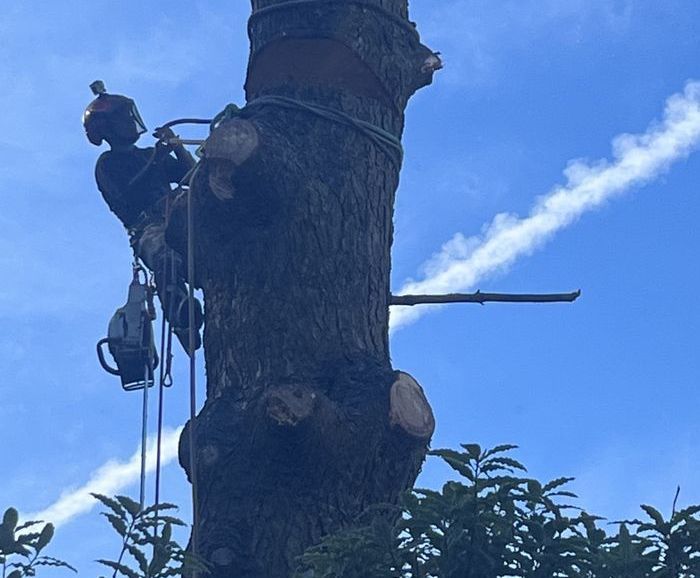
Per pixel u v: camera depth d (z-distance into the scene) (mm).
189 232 7328
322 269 7254
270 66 7695
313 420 6777
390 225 7676
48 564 5500
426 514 5383
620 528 5473
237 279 7266
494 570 5277
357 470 6988
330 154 7441
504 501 5379
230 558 6812
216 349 7336
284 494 6918
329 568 5512
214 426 7094
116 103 8602
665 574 5383
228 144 7082
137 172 8586
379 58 7699
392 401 7039
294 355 7160
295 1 7715
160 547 5605
